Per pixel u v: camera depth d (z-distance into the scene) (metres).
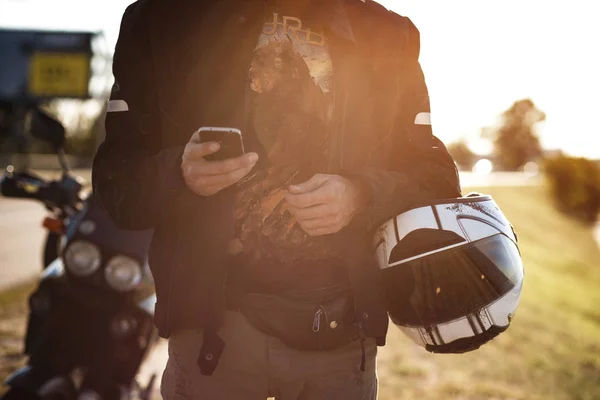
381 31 1.35
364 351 1.31
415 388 3.73
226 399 1.29
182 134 1.28
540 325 6.40
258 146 1.26
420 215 1.35
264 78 1.26
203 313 1.24
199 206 1.21
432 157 1.40
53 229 2.58
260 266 1.25
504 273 1.35
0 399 2.23
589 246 35.25
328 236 1.27
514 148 90.38
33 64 25.02
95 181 1.27
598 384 4.18
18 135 29.62
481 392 3.71
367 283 1.29
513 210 34.72
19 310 4.82
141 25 1.27
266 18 1.28
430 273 1.33
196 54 1.25
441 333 1.36
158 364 3.91
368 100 1.32
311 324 1.26
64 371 2.29
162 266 1.29
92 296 2.30
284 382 1.29
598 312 9.45
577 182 46.66
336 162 1.31
